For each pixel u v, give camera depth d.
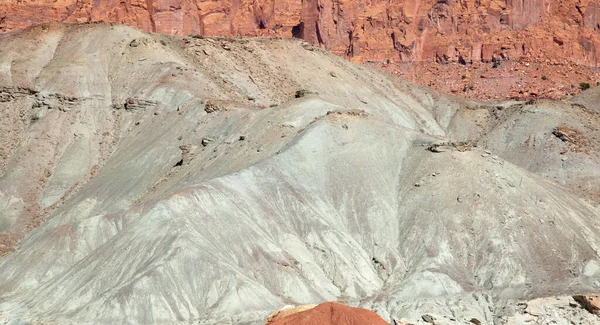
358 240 146.75
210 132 176.75
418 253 144.00
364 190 153.25
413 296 134.50
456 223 147.00
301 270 138.50
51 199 177.62
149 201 149.50
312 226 145.38
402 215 150.75
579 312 130.25
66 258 142.88
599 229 150.62
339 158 158.38
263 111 175.12
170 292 128.62
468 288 137.88
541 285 137.50
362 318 86.19
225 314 126.06
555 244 145.00
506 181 153.50
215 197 144.38
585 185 174.62
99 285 132.50
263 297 129.75
